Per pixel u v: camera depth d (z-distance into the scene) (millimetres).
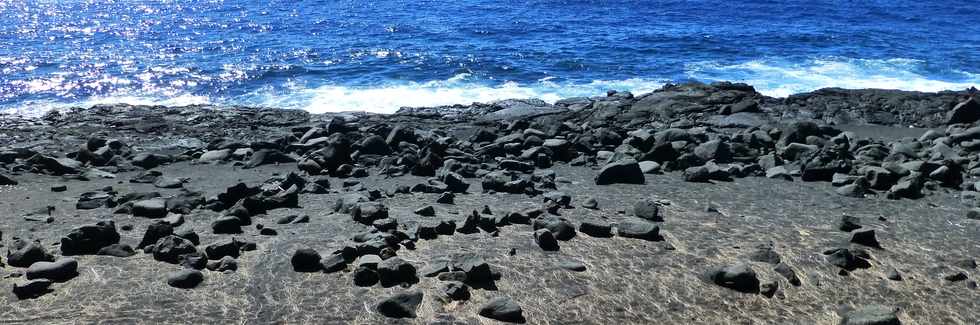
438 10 59719
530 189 12180
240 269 8336
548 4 63312
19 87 29812
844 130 20281
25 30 47812
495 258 8789
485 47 41000
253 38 44719
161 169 14930
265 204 10859
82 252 8727
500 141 16844
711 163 14219
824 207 11562
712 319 7734
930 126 20781
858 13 58906
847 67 36031
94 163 15070
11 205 11203
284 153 15695
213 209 10758
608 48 41125
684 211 11109
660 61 37688
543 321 7500
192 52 39094
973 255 9492
